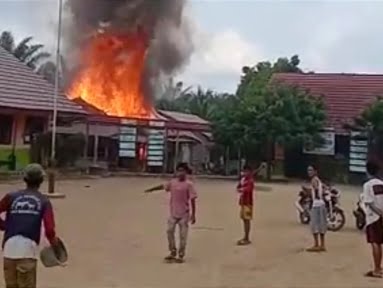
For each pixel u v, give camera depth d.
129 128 41.59
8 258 7.24
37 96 36.78
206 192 29.36
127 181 34.22
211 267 12.09
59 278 10.59
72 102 39.34
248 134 39.91
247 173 15.29
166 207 22.47
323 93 46.00
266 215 21.03
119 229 16.77
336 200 18.08
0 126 34.81
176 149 43.06
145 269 11.70
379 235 11.61
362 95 45.19
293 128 39.62
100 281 10.55
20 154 35.78
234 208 22.97
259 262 12.77
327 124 42.22
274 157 42.19
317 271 11.98
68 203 22.61
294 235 16.56
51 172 24.80
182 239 12.61
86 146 38.84
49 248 7.49
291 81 47.91
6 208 7.41
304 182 39.06
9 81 36.19
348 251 14.29
